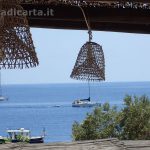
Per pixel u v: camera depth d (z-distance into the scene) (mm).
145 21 5480
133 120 18828
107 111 19406
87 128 19234
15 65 4031
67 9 5391
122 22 5504
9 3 4051
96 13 5414
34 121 67000
